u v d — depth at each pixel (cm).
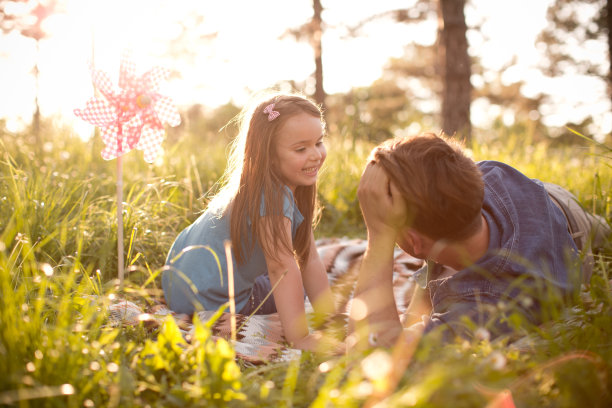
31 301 189
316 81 1448
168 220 351
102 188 423
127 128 263
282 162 230
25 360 133
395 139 177
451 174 159
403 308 254
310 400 130
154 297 269
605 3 1967
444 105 1008
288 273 223
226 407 125
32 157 461
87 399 126
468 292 166
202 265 246
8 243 185
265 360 167
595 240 246
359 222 486
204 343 140
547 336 142
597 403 119
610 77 1722
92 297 198
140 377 140
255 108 240
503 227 174
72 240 290
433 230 162
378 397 121
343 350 183
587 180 430
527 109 2930
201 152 616
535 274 163
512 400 120
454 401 115
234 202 235
